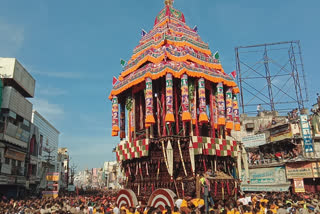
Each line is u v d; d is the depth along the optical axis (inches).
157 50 858.8
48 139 3282.5
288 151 1537.9
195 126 830.5
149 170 809.5
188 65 792.3
